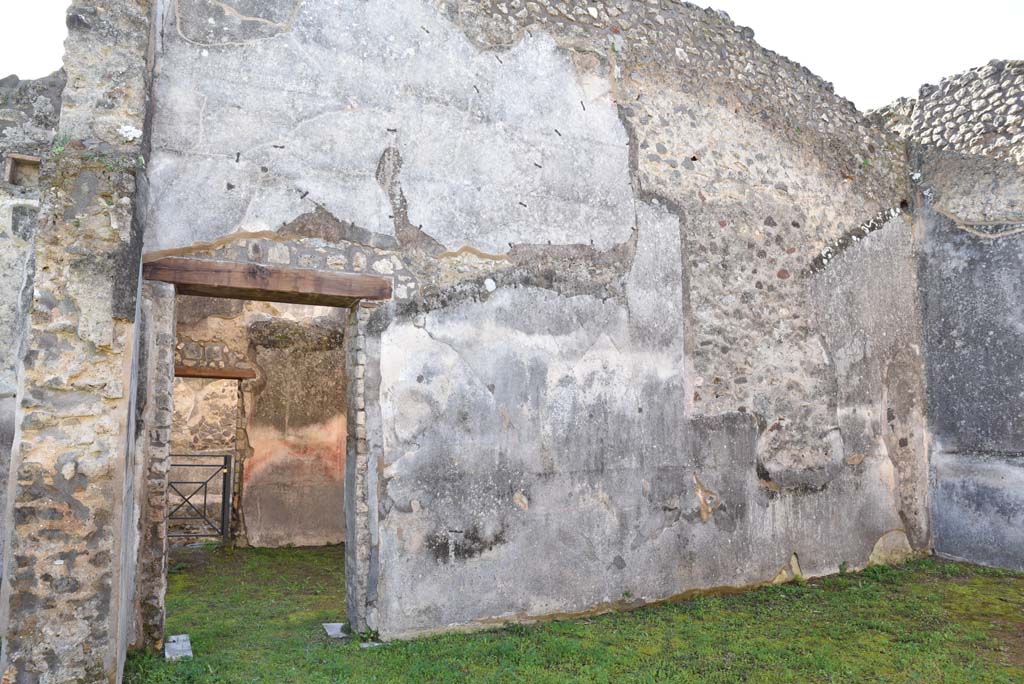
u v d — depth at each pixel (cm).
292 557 655
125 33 331
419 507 415
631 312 496
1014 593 516
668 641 405
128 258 313
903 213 662
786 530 548
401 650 378
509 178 462
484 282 447
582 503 464
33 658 282
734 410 534
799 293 578
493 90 462
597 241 488
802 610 470
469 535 427
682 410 511
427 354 427
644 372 497
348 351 429
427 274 430
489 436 439
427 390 424
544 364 461
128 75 327
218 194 384
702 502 512
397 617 404
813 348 581
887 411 623
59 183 306
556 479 457
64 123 315
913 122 675
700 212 535
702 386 521
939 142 651
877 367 621
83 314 302
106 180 312
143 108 330
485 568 429
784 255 573
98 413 301
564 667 358
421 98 439
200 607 475
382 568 403
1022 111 592
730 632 422
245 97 394
